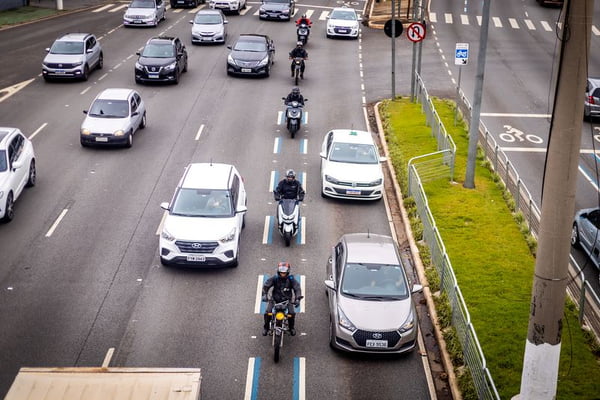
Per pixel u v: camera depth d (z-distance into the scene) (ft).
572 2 41.88
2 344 63.10
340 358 63.82
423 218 86.74
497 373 59.06
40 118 126.21
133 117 115.96
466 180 100.78
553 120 43.65
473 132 98.37
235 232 78.38
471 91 151.84
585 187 105.09
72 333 65.46
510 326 66.03
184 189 82.69
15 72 155.22
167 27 205.98
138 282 75.00
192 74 159.12
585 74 42.68
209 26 184.55
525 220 91.20
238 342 65.36
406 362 63.72
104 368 46.65
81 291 72.59
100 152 111.86
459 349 62.69
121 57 171.12
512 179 103.19
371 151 102.22
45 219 88.12
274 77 159.43
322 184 99.30
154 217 90.12
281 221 84.02
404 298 65.87
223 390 58.44
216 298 72.74
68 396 43.57
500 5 253.85
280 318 60.95
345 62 174.09
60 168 104.53
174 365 61.36
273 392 58.49
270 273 78.38
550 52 189.47
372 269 68.08
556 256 44.80
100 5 248.52
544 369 46.68
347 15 201.57
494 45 195.93
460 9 244.22
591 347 63.05
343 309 64.18
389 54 182.60
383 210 96.84
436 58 178.91
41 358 61.52
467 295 71.72
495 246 83.15
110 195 95.96
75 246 81.82
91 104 124.26
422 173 103.35
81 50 150.20
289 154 114.42
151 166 106.83
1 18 215.10
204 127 125.18
